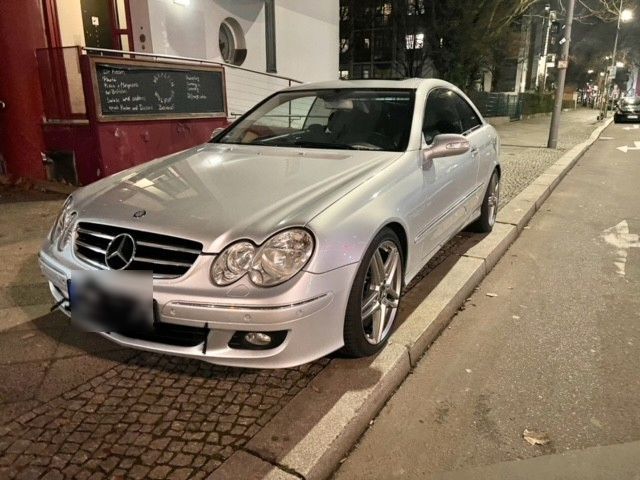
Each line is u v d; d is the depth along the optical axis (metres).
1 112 7.09
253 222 2.64
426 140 3.96
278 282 2.50
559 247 5.64
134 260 2.67
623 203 7.84
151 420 2.60
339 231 2.71
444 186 3.98
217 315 2.49
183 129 7.46
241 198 2.91
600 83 44.44
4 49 6.82
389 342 3.28
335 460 2.44
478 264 4.62
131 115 6.73
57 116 6.91
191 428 2.55
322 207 2.78
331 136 4.00
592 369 3.23
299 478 2.23
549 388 3.04
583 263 5.12
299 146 3.95
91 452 2.38
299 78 12.59
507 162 11.04
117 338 2.79
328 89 4.48
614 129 24.08
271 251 2.53
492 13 20.95
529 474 2.39
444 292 4.00
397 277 3.33
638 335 3.65
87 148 6.59
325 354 2.74
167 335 2.70
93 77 6.23
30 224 5.60
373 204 3.01
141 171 3.55
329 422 2.54
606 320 3.88
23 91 6.91
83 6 8.21
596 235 6.11
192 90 7.54
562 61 13.41
